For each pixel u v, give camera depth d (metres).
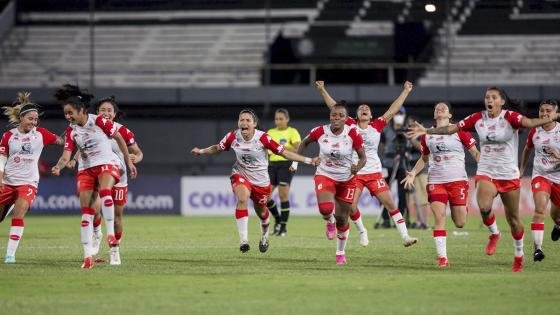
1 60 66.75
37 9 69.25
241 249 24.25
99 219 24.67
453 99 57.53
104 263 23.03
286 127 35.50
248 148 24.25
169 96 59.56
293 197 51.44
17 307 15.51
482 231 36.84
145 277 19.73
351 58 62.88
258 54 66.12
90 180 21.91
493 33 64.81
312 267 22.02
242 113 24.27
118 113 24.88
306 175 55.22
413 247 28.12
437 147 22.78
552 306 15.47
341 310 15.09
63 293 17.27
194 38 67.75
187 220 47.06
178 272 20.83
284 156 23.73
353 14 66.50
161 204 53.06
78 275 20.16
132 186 53.16
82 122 21.73
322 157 22.80
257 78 64.69
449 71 62.03
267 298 16.48
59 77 65.44
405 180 23.30
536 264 22.69
